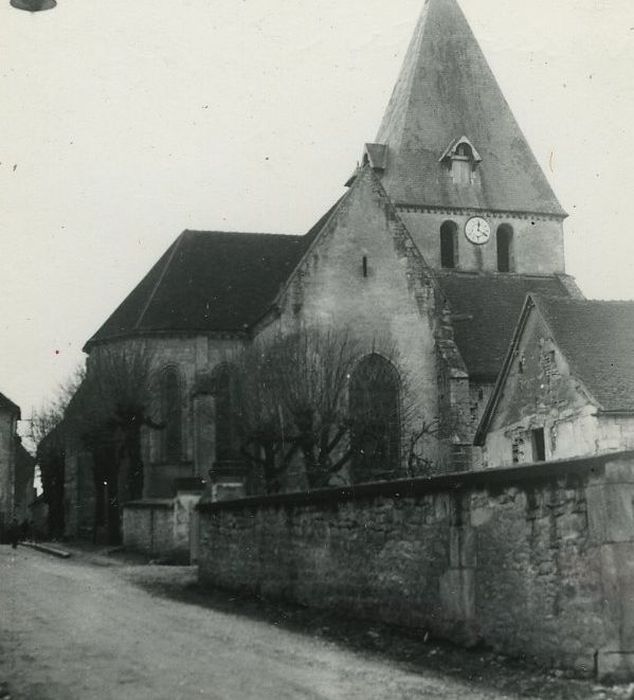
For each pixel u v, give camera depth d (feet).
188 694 34.86
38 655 42.52
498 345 157.17
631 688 34.94
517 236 188.55
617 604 36.19
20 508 266.16
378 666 42.14
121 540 143.74
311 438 124.88
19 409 203.51
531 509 41.11
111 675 38.19
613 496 36.68
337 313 145.07
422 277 148.15
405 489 49.98
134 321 160.56
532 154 193.77
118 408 146.82
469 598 44.75
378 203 149.18
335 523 56.39
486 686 37.99
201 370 156.87
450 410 141.69
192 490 106.73
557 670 38.99
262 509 66.08
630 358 102.58
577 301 109.50
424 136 190.90
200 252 173.68
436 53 197.67
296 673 39.52
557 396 105.19
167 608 62.59
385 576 51.44
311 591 58.70
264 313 149.89
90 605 62.13
